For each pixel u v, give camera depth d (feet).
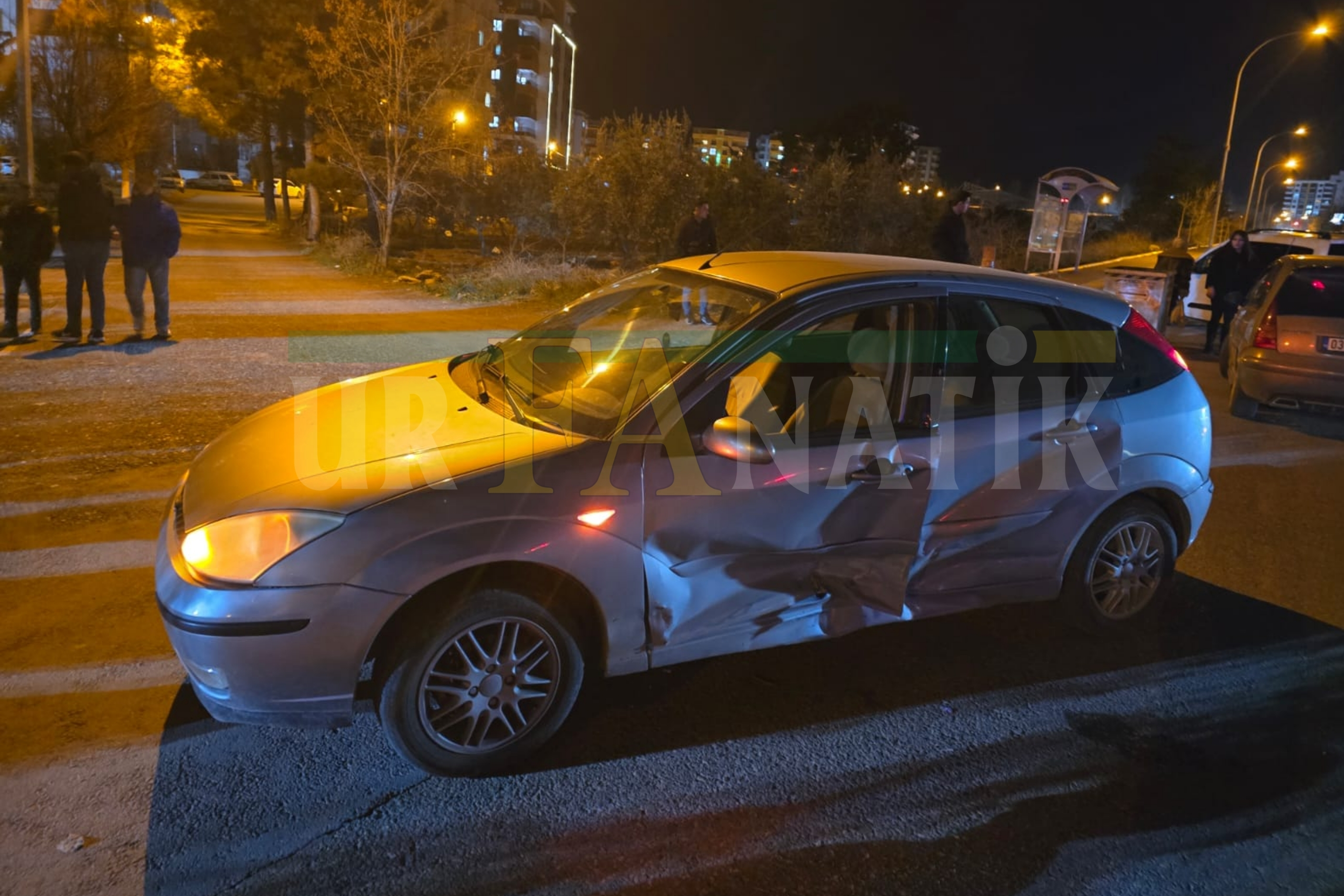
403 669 9.39
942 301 11.95
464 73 69.41
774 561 10.93
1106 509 13.33
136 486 18.17
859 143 154.81
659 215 67.21
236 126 95.76
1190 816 10.06
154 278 31.99
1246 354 28.71
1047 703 12.24
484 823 9.41
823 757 10.82
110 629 12.78
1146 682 12.89
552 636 10.02
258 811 9.41
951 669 13.05
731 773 10.43
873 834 9.53
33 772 9.79
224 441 11.60
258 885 8.41
